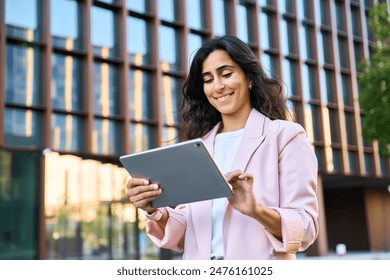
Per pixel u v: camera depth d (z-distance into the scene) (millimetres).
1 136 14234
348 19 26906
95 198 16672
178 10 19031
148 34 18047
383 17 18469
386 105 16781
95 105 16328
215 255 2162
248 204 1905
